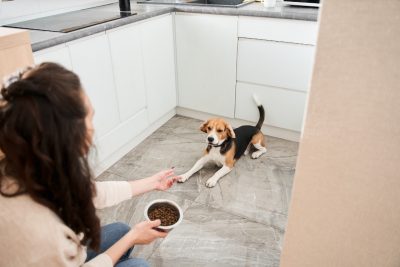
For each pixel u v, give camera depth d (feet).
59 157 1.97
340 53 1.78
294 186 2.29
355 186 2.11
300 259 2.61
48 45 5.09
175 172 7.06
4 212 2.06
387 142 1.90
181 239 5.31
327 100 1.92
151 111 8.17
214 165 7.32
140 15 6.96
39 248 2.10
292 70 7.36
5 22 6.57
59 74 1.98
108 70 6.48
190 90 8.88
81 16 7.18
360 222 2.23
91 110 2.23
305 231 2.44
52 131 1.89
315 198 2.27
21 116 1.84
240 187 6.57
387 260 2.30
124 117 7.24
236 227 5.57
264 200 6.20
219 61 8.08
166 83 8.53
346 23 1.70
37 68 2.01
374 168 2.00
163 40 7.99
